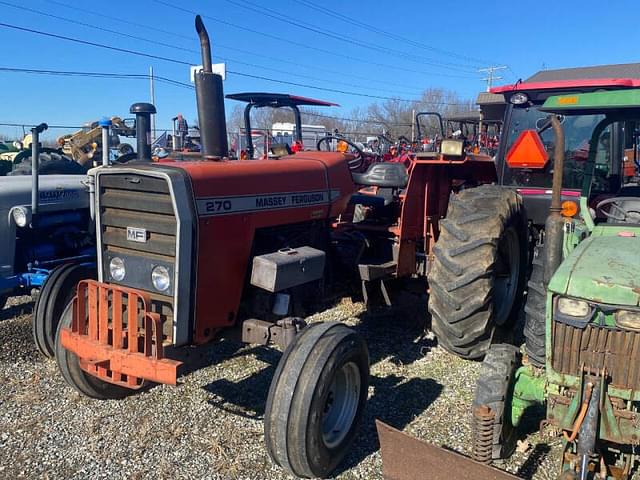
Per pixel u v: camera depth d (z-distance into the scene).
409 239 4.75
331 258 4.34
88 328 3.44
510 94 6.03
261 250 3.69
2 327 5.35
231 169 3.46
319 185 4.04
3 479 3.04
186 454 3.28
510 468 3.05
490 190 4.58
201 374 4.31
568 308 2.54
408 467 2.64
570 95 3.21
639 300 2.40
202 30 3.76
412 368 4.37
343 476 3.11
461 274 3.95
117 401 3.91
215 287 3.33
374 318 5.46
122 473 3.10
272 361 4.53
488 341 4.09
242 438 3.45
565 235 3.18
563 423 2.58
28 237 5.77
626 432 2.46
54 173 7.83
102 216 3.46
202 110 3.83
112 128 6.82
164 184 3.13
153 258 3.28
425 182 4.84
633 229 3.10
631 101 3.00
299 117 6.09
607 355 2.50
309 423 2.89
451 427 3.52
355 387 3.30
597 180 4.74
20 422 3.62
